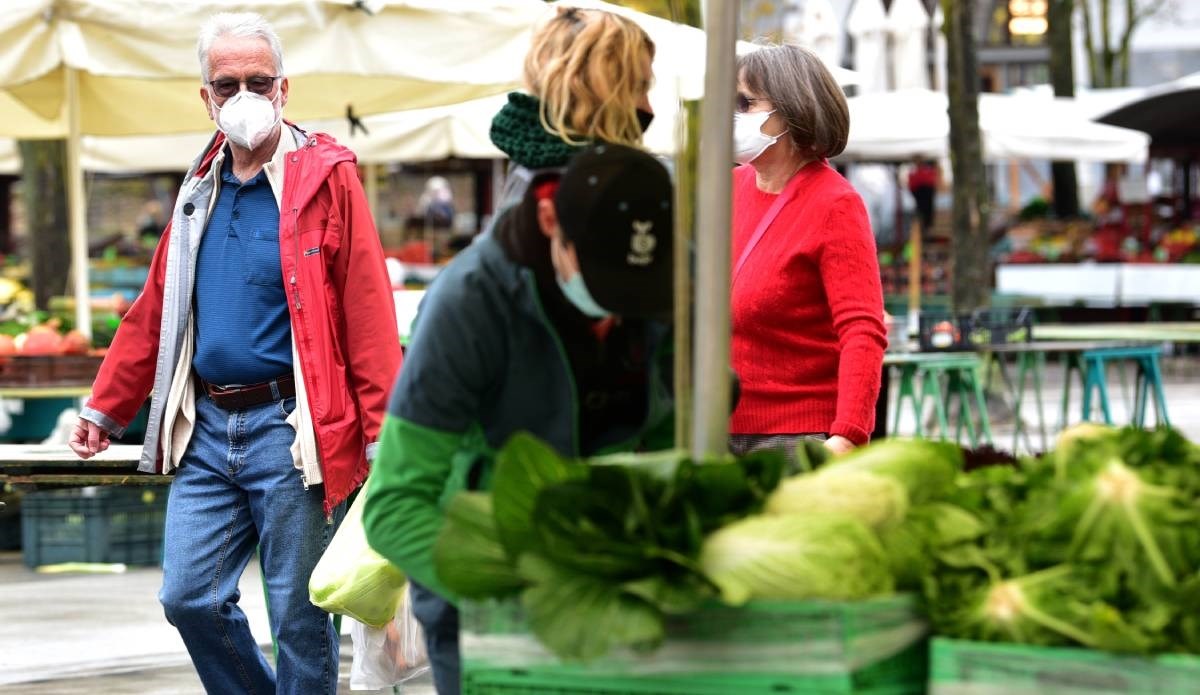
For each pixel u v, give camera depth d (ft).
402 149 75.15
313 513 26.61
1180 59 233.35
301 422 26.22
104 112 56.90
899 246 136.15
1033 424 90.43
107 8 44.75
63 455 29.71
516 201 16.31
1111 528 13.50
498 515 13.84
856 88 118.32
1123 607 13.30
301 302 26.27
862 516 13.94
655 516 13.65
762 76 24.32
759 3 165.27
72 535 56.70
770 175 24.97
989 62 221.66
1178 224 154.51
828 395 24.54
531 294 16.15
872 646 13.16
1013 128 107.14
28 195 96.68
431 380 16.25
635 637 13.04
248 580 55.06
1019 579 13.55
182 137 86.02
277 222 26.61
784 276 24.31
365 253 26.63
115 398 27.89
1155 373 73.00
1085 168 198.18
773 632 13.12
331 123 75.00
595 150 15.80
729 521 13.85
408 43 45.27
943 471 14.90
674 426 17.37
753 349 24.61
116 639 44.70
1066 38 163.43
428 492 16.55
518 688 14.14
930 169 141.38
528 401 16.55
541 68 16.49
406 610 27.89
